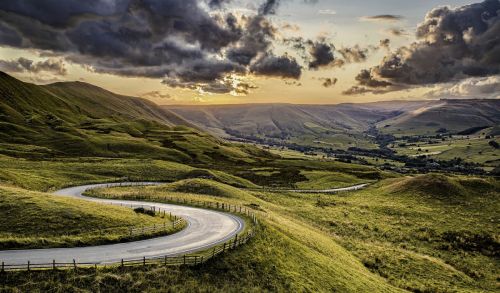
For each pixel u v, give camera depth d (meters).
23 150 152.00
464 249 71.94
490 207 99.25
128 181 113.19
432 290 51.44
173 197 82.62
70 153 164.62
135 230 47.31
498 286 56.56
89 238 42.47
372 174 169.75
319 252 53.94
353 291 43.34
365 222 85.19
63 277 32.78
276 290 38.03
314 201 105.88
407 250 68.06
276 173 157.38
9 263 34.22
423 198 109.50
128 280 33.81
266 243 48.03
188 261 38.25
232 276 38.38
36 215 46.12
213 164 177.88
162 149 189.62
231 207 73.00
